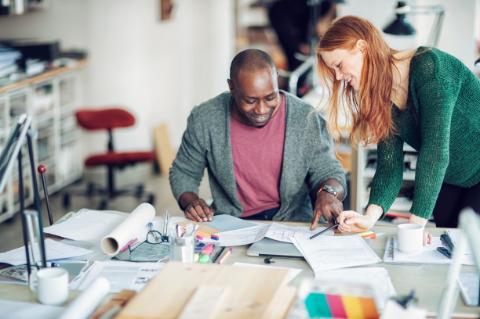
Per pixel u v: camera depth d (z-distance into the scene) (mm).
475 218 1348
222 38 6078
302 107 2418
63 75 5051
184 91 5934
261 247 2020
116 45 5555
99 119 4730
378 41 2031
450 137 2225
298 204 2496
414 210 2062
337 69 2076
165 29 5734
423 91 2039
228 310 1390
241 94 2207
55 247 2037
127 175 5594
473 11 3738
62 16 5457
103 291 1604
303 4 5945
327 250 1986
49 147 4906
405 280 1807
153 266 1893
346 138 3410
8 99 4219
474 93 2143
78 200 4922
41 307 1644
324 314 1441
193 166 2529
